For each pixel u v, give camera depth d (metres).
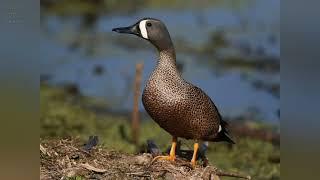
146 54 20.22
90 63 19.20
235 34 23.20
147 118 14.66
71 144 8.23
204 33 23.17
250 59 20.00
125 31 8.04
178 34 22.83
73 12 26.30
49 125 13.10
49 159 7.56
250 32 23.53
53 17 25.66
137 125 12.70
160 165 7.68
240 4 28.20
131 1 28.09
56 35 22.81
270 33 23.44
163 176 7.42
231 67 19.14
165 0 28.48
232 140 8.32
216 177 7.61
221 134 8.25
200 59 19.95
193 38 22.33
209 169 7.63
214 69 18.89
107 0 27.94
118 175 7.32
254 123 14.62
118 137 12.68
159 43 7.79
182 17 25.55
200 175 7.53
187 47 21.22
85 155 7.86
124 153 8.27
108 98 15.95
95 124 13.57
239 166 12.12
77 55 20.02
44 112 14.05
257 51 20.94
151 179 7.32
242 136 13.85
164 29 7.84
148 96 7.68
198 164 8.08
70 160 7.64
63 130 12.85
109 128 13.33
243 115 15.20
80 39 22.19
